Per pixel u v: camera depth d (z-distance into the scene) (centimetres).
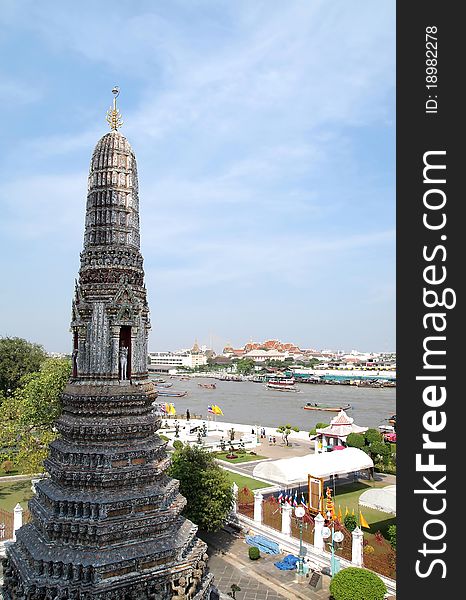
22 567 2473
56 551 2406
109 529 2414
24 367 9150
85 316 2836
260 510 4697
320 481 4953
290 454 8344
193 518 4266
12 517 4519
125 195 3025
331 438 8050
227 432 10338
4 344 9325
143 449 2672
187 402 18362
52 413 5634
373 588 3091
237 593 3572
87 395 2688
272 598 3503
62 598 2278
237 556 4225
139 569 2417
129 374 2842
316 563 3988
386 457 7012
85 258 2959
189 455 4616
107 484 2512
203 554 2744
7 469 6525
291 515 4416
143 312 3002
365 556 3750
